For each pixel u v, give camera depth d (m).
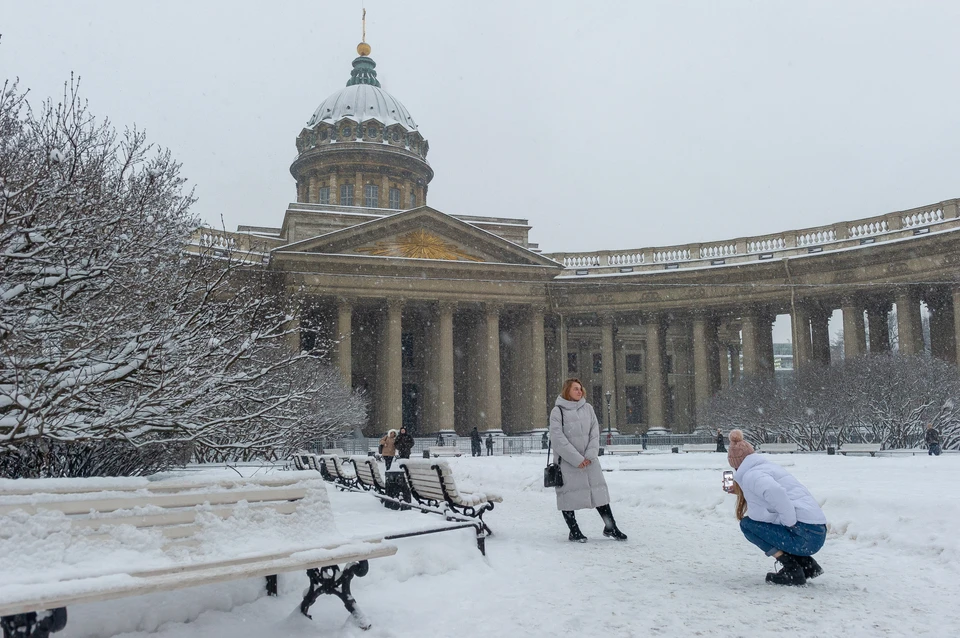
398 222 55.66
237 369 11.32
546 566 8.45
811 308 57.28
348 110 77.38
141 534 5.13
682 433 64.69
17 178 8.55
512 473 22.83
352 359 63.22
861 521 10.82
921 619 6.16
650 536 10.86
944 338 53.75
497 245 58.12
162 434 10.95
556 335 71.31
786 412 40.31
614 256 62.84
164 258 10.63
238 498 5.86
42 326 8.58
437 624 6.04
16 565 4.53
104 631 5.40
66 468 11.37
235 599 6.47
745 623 6.03
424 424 62.75
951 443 37.81
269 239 56.69
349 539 6.20
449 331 56.44
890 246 49.78
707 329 60.44
